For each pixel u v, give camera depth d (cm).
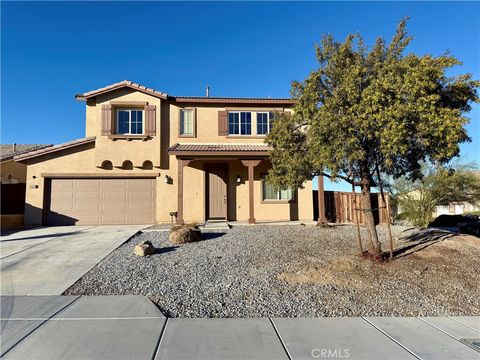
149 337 494
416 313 618
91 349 454
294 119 876
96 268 852
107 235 1274
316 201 1962
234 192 1758
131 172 1706
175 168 1731
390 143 677
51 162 1688
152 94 1716
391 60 784
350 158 728
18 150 2395
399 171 873
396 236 1277
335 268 831
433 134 680
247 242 1122
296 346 473
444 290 729
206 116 1778
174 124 1756
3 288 718
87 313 584
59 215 1678
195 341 484
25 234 1345
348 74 768
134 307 614
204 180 1742
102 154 1684
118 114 1731
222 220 1731
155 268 844
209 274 796
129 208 1703
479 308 650
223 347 466
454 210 3012
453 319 593
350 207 1780
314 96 820
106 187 1708
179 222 1538
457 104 771
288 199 1781
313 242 1134
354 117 718
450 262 901
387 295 691
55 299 655
